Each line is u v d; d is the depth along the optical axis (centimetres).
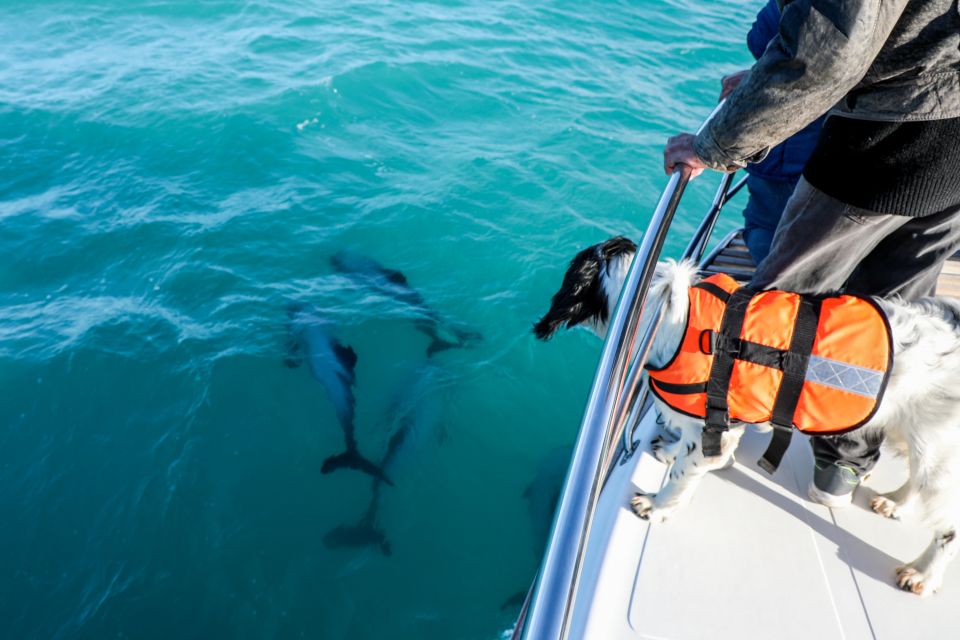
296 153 740
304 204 673
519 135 771
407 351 532
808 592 217
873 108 187
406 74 873
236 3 1055
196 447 457
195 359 515
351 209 669
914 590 216
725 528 235
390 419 482
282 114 793
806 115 167
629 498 246
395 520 421
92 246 620
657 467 259
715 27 1048
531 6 1084
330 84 845
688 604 212
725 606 212
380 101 823
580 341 547
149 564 394
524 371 522
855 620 210
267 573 391
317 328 545
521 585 388
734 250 405
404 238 637
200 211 662
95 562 395
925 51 172
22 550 399
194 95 821
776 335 207
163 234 633
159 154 733
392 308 568
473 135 773
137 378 501
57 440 459
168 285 582
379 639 364
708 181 707
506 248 626
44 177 699
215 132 762
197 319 551
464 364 525
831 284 235
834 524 237
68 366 506
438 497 435
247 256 613
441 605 378
